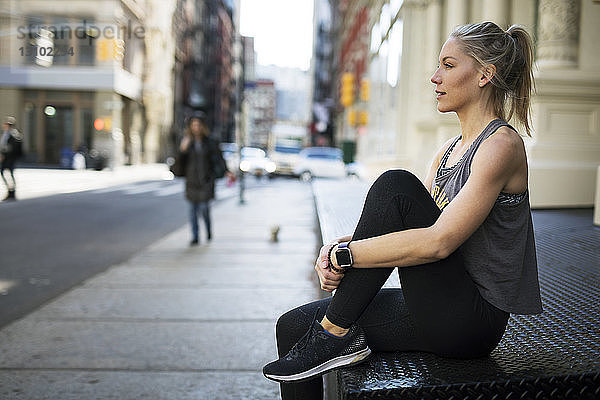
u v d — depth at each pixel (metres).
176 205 14.34
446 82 1.77
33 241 8.48
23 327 4.30
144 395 3.12
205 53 57.12
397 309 1.78
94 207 13.44
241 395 3.14
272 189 22.06
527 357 1.71
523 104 1.77
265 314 4.72
